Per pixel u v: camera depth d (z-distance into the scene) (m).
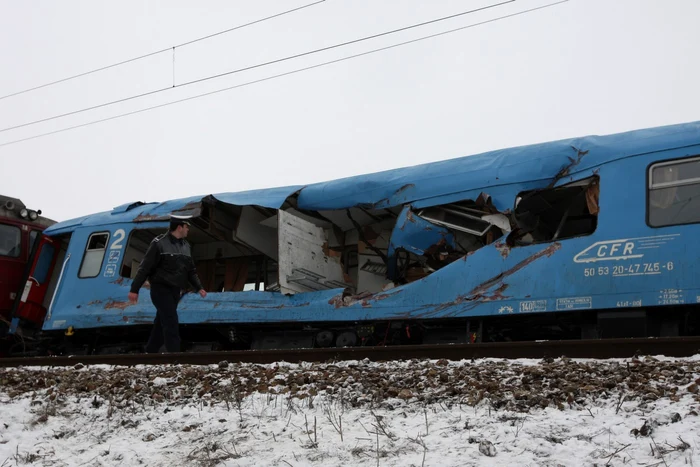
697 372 6.71
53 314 15.85
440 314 12.40
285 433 5.80
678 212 10.87
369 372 7.79
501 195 12.38
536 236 12.72
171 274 11.08
